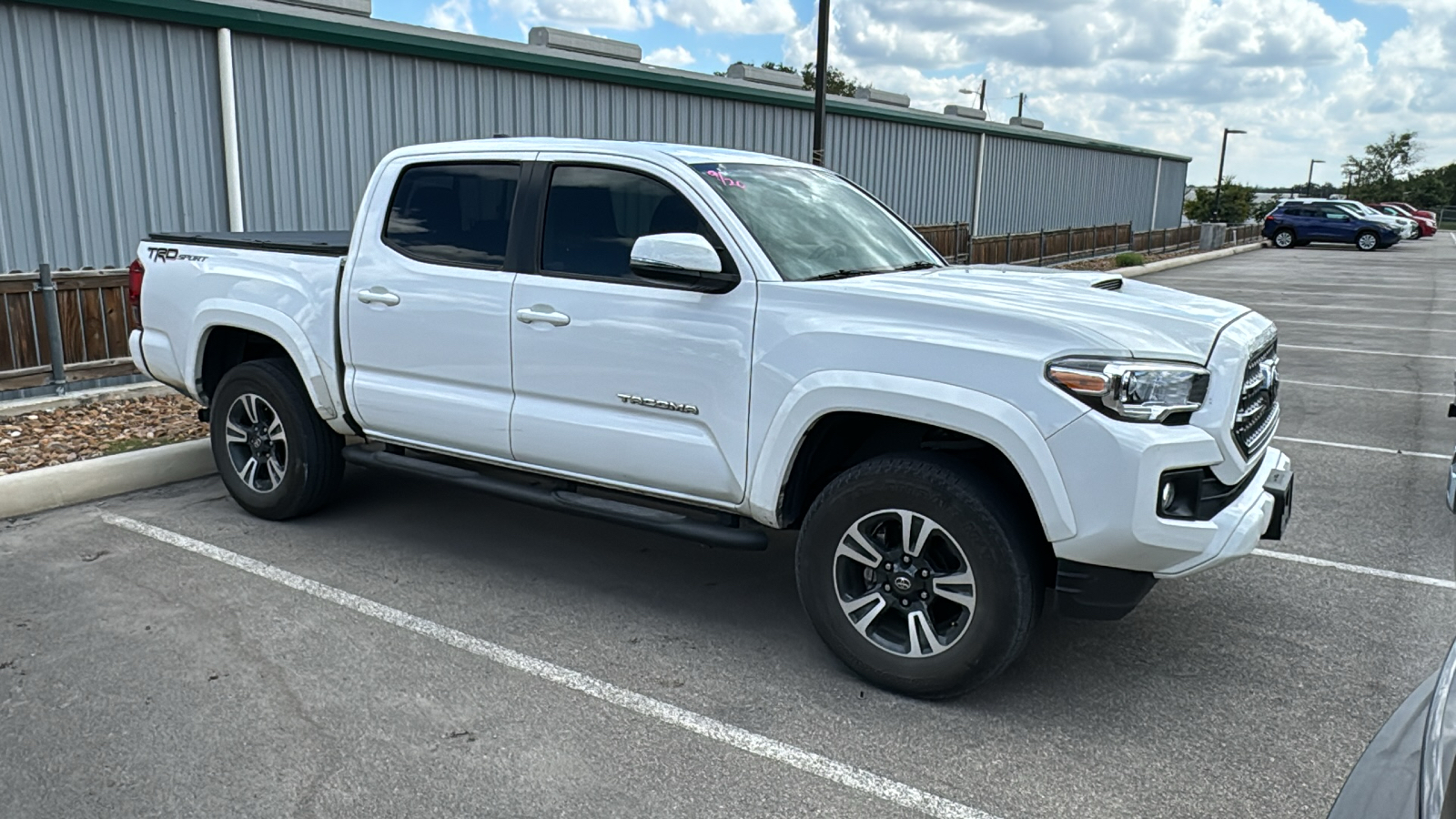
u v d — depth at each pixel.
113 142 8.43
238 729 3.34
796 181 4.61
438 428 4.66
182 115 8.88
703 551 5.17
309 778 3.07
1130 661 3.96
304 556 4.96
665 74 13.81
